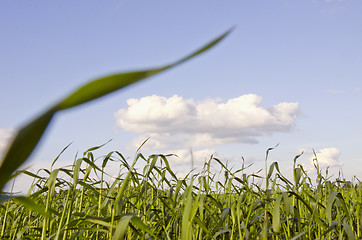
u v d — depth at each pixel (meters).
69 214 2.28
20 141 0.24
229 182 3.14
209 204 3.70
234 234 3.10
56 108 0.25
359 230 3.03
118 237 1.68
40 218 3.81
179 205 2.82
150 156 2.90
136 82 0.28
